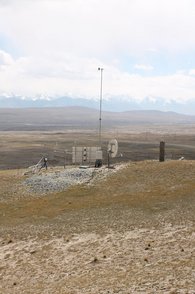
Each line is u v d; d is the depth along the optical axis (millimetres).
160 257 29828
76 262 31984
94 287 26391
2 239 39094
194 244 30891
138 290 24406
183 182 49625
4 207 51438
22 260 34125
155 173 54000
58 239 37000
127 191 50125
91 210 44625
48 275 30594
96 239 35656
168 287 24000
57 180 58438
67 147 179750
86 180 56906
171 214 38812
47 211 46781
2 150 170750
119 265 29875
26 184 59656
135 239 34188
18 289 28781
